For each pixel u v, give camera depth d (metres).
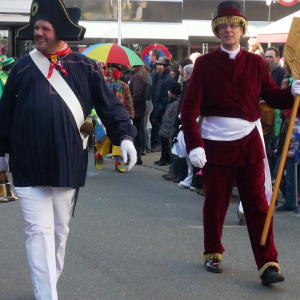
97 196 7.25
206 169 4.31
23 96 3.25
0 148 3.38
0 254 4.75
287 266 4.60
